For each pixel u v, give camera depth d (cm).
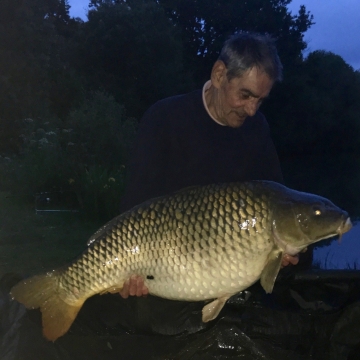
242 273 91
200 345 118
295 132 1079
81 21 1074
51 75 686
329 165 866
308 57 1173
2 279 116
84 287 97
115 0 962
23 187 329
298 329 118
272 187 93
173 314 118
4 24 621
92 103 454
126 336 118
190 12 1123
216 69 103
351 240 277
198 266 91
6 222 265
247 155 111
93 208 280
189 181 108
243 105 101
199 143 108
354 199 451
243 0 1115
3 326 108
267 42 100
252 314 119
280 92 1073
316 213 90
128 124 450
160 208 93
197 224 91
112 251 95
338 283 118
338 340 114
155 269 93
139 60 839
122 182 295
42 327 107
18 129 543
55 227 258
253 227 90
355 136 1142
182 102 109
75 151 365
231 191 92
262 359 116
